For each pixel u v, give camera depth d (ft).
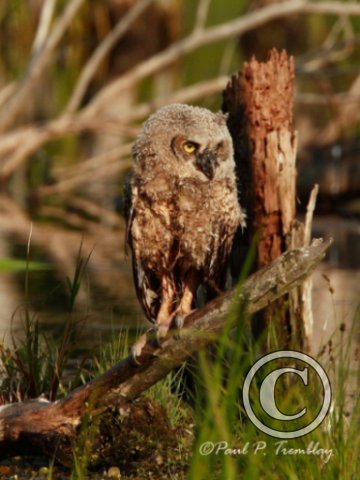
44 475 30.07
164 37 148.25
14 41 137.49
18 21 135.74
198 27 86.53
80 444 29.32
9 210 81.15
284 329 34.91
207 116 31.81
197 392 31.50
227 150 32.01
